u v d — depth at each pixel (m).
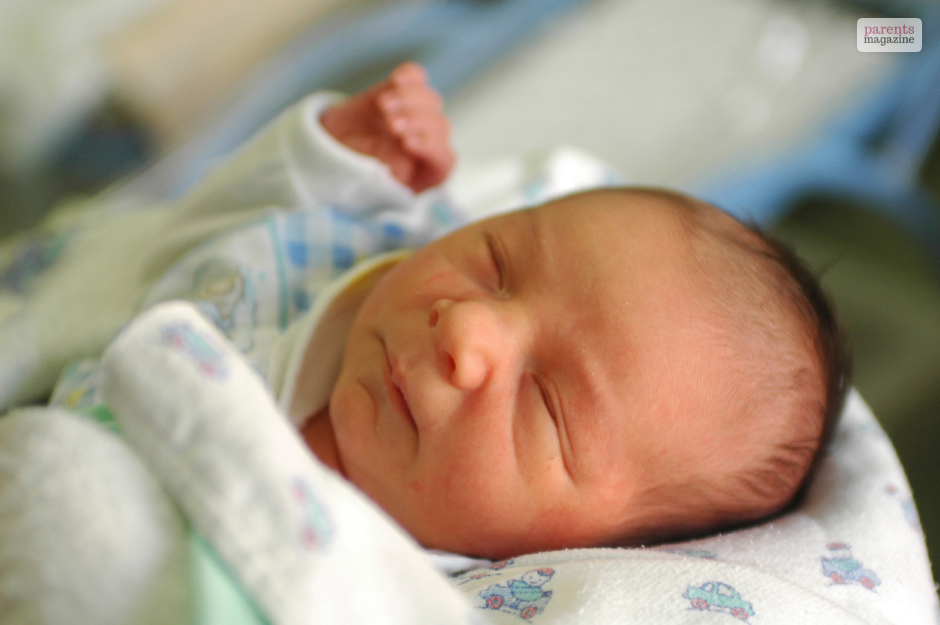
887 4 1.91
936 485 1.36
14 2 1.75
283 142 0.89
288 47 1.96
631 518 0.68
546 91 1.82
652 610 0.53
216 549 0.34
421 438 0.65
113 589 0.33
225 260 0.81
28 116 1.83
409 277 0.74
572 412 0.65
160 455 0.36
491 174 1.28
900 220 1.63
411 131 0.92
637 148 1.69
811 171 1.65
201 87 2.00
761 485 0.71
